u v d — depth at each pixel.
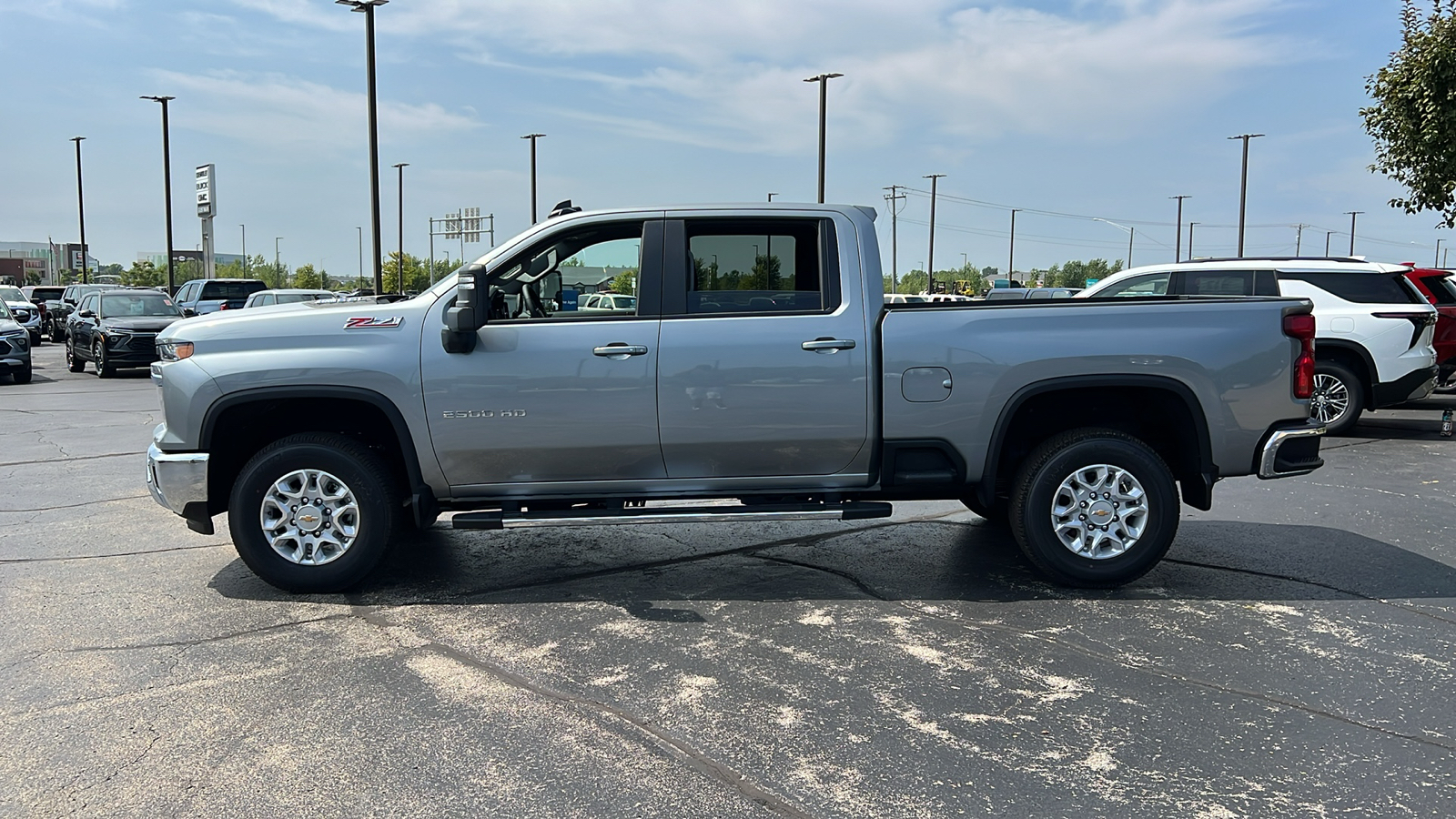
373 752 3.40
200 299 25.67
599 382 5.00
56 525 6.83
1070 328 5.08
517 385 5.00
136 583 5.43
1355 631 4.61
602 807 3.04
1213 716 3.67
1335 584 5.36
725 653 4.35
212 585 5.39
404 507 5.30
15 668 4.19
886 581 5.48
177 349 5.05
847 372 5.07
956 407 5.07
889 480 5.18
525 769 3.28
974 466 5.15
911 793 3.11
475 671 4.15
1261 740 3.47
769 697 3.86
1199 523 6.82
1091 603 5.05
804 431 5.11
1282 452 5.16
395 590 5.33
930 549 6.23
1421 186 13.84
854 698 3.85
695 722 3.64
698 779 3.21
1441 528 6.66
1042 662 4.23
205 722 3.65
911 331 5.05
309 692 3.92
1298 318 5.15
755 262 5.19
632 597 5.20
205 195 35.38
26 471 8.94
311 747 3.44
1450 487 8.08
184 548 6.21
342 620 4.82
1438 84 13.19
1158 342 5.05
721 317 5.09
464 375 5.00
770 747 3.43
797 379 5.05
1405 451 9.91
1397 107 13.57
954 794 3.11
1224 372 5.08
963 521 7.08
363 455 5.12
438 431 5.04
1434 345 11.45
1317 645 4.42
